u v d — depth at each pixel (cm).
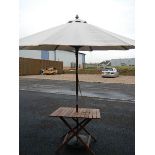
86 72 4106
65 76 3272
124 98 1196
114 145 513
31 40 407
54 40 382
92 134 586
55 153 467
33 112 830
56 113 487
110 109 901
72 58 5488
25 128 626
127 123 690
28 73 3534
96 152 474
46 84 2009
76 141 504
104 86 1827
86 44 366
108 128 638
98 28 444
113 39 396
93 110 526
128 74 3394
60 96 1262
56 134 579
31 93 1389
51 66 4091
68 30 422
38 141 529
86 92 1443
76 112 501
